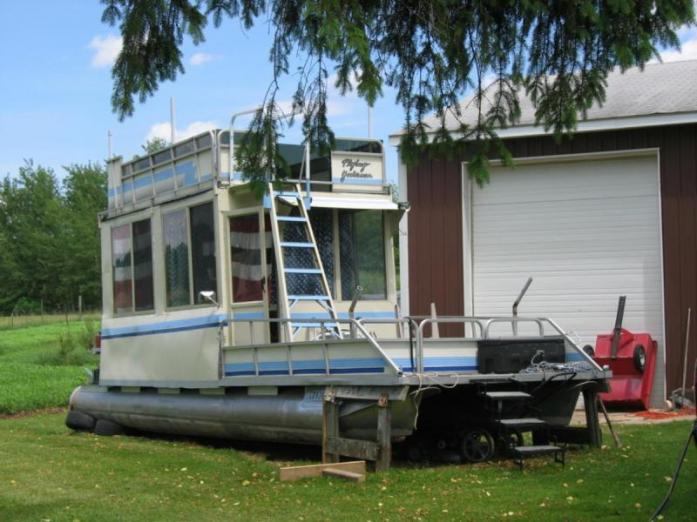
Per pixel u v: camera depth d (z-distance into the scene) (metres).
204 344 11.88
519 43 9.88
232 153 11.88
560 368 10.30
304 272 11.20
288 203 11.68
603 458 10.19
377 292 12.61
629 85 18.48
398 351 9.73
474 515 7.59
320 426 10.21
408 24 9.92
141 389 13.38
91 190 76.12
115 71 9.55
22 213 75.75
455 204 17.66
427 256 17.78
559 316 17.12
